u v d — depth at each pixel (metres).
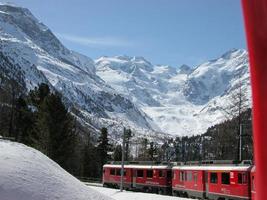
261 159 2.26
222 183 37.16
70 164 80.00
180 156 111.50
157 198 36.94
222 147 56.88
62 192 17.02
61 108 69.56
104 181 63.50
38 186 16.47
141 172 54.91
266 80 2.24
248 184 33.41
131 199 36.41
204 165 41.25
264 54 2.24
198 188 41.62
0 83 188.00
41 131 68.81
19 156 18.31
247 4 2.26
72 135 73.50
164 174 50.75
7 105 92.94
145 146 115.75
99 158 101.50
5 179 15.88
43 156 20.19
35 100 81.44
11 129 79.50
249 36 2.28
